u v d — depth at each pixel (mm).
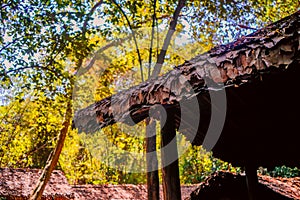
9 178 10859
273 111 3512
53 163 8875
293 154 5172
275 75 2004
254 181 5148
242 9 8461
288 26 1913
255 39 2152
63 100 6996
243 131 4578
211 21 8539
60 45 6633
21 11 6457
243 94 2805
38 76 6664
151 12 8180
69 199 10578
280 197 6324
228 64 2135
